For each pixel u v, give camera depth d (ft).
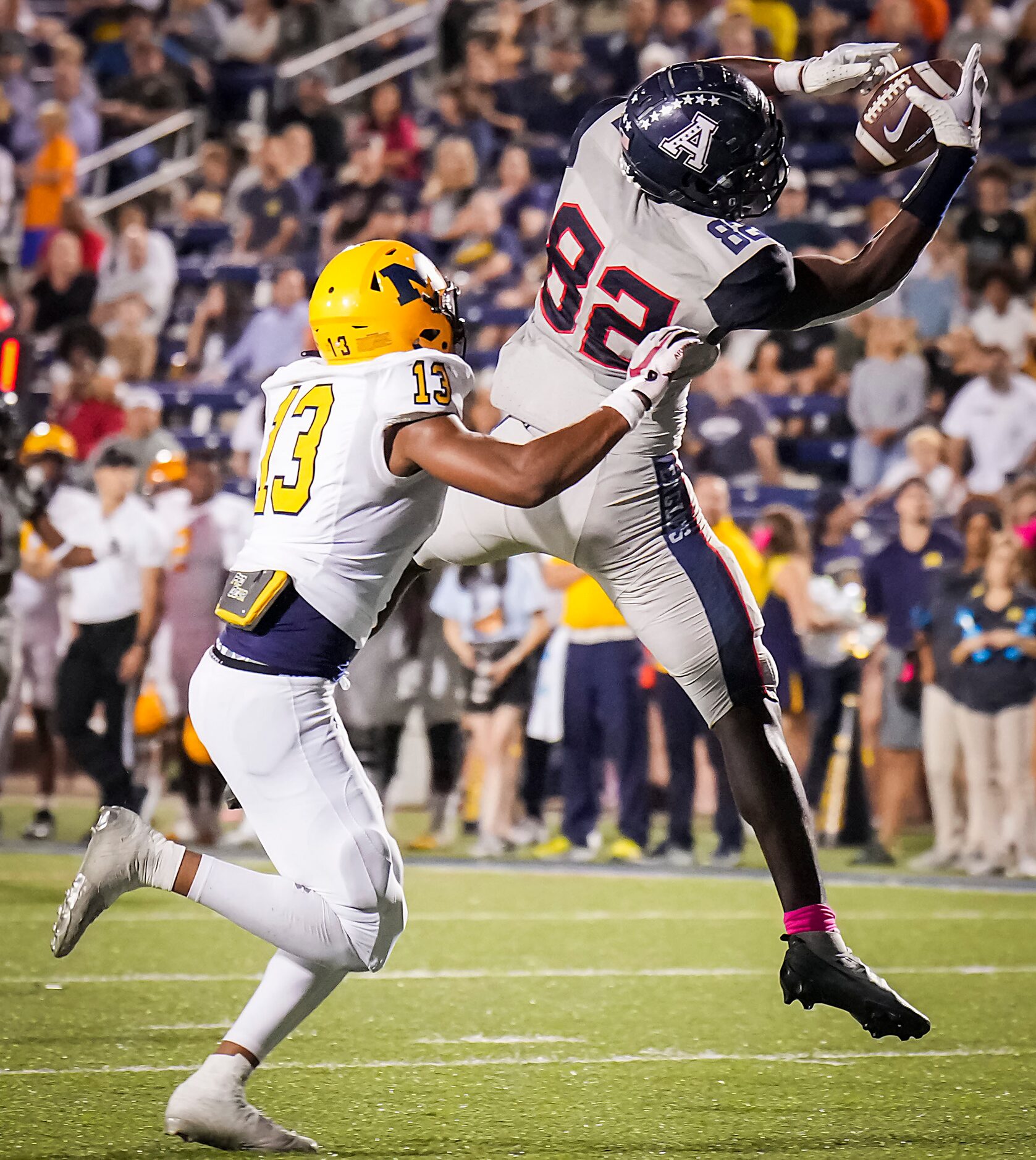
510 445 37.24
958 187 43.98
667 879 90.99
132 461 99.76
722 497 97.71
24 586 106.01
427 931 72.28
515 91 163.73
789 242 135.74
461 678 104.32
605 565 44.75
